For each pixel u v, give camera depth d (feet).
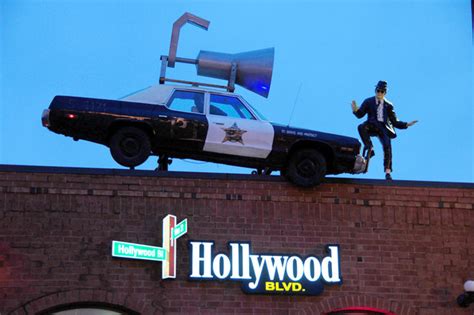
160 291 62.90
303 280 64.23
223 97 68.59
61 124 65.82
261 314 63.31
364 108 71.46
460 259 66.08
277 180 66.39
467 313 64.95
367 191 66.90
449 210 67.15
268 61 72.84
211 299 63.16
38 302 61.82
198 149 67.31
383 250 65.77
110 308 62.75
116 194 64.59
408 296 64.95
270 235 65.21
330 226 65.87
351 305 64.23
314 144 67.51
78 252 63.10
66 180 64.44
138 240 63.98
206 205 65.26
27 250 62.80
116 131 66.64
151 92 67.87
